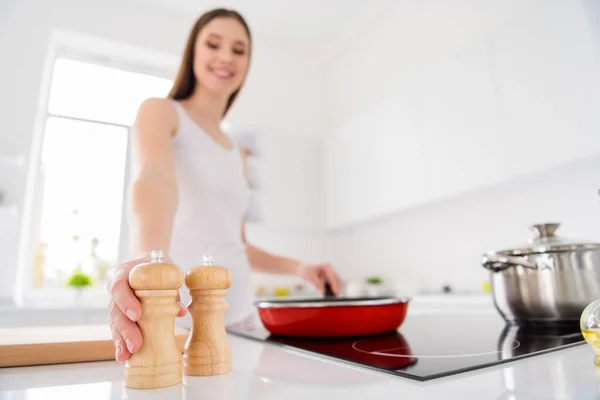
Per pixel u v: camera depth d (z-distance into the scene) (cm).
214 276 38
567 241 59
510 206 202
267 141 286
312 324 56
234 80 98
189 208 87
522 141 168
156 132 75
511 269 61
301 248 307
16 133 219
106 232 248
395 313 58
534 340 49
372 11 294
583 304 56
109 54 270
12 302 205
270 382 32
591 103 145
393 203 238
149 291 32
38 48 234
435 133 211
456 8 242
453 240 230
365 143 263
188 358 36
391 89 286
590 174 169
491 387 29
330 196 294
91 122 257
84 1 255
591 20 147
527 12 169
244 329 74
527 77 167
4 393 30
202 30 95
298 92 336
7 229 211
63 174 246
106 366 41
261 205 274
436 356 41
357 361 39
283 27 309
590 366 34
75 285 213
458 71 200
